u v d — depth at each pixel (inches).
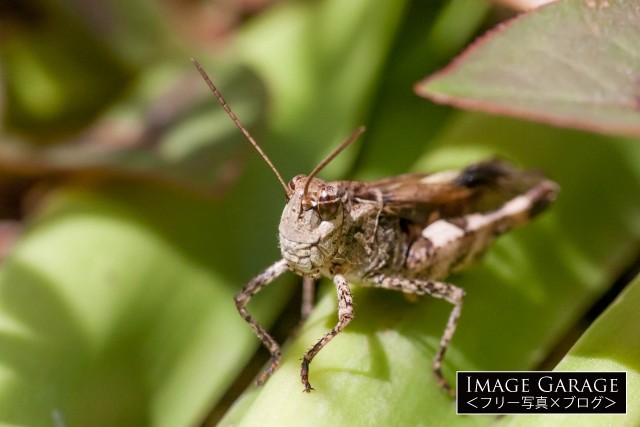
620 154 6.0
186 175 6.2
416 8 6.6
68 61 6.7
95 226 6.1
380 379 5.6
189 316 6.1
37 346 5.8
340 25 6.5
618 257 5.9
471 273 5.9
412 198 6.0
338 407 5.5
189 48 6.7
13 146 6.4
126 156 6.3
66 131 6.5
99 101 6.7
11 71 6.6
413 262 6.0
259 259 6.2
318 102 6.4
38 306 5.9
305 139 6.4
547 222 5.9
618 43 5.1
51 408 5.8
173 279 6.1
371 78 6.4
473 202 6.1
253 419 5.5
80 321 5.9
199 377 6.0
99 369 5.9
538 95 5.0
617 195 5.9
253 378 6.2
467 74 5.1
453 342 5.8
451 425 5.6
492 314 5.8
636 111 5.0
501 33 5.1
